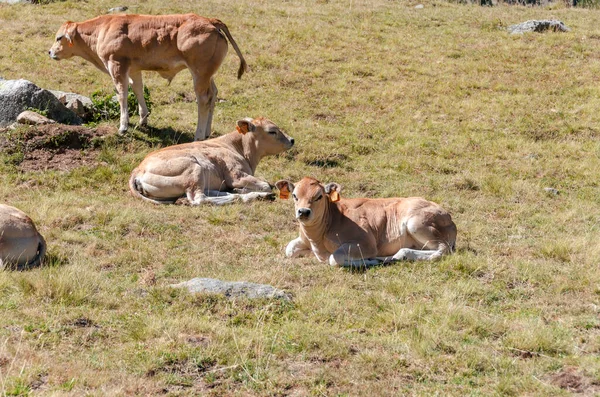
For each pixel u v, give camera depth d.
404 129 17.06
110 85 18.59
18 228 9.02
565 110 18.25
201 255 10.12
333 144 15.97
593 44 23.09
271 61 20.52
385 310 8.26
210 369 6.83
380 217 10.05
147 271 9.27
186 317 7.68
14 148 13.88
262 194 12.60
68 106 16.00
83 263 9.48
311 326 7.70
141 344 7.19
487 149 16.00
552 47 22.70
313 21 24.27
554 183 14.40
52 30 21.72
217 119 16.97
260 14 24.67
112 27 14.95
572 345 7.39
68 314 7.77
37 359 6.75
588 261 9.91
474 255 10.05
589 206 13.03
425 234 9.89
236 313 8.02
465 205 12.92
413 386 6.61
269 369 6.81
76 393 6.26
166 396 6.36
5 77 18.27
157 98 18.02
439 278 9.26
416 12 26.36
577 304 8.48
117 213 11.53
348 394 6.46
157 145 15.05
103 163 13.95
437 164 15.12
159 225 11.23
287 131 16.53
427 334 7.43
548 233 11.52
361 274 9.45
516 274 9.41
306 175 14.40
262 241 10.89
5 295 8.22
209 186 12.66
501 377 6.73
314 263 9.95
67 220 11.14
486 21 25.42
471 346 7.34
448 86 19.55
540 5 30.25
